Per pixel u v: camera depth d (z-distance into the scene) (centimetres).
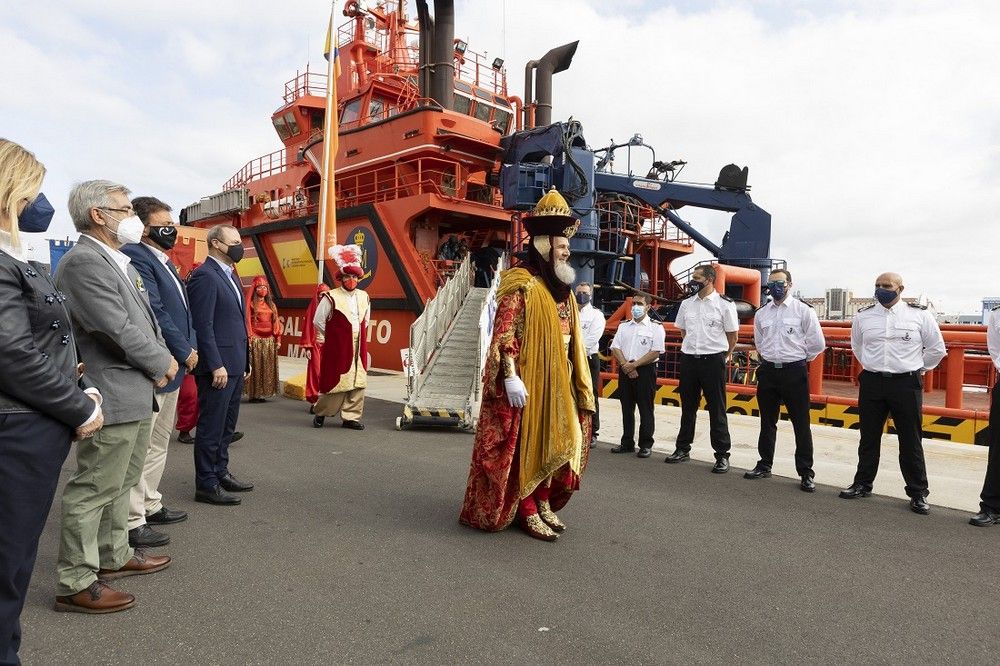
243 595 299
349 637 259
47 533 388
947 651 257
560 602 296
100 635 259
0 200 187
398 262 1303
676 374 1020
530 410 384
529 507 394
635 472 577
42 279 205
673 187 1266
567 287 400
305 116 1702
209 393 448
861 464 504
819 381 816
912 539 399
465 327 1080
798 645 260
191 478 529
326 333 764
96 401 224
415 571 332
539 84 1462
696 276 604
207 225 1981
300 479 527
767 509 462
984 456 640
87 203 280
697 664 243
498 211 1382
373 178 1466
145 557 329
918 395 471
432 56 1351
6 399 191
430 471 560
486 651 249
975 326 736
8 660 202
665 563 350
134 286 298
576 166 1070
